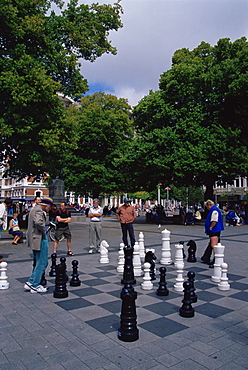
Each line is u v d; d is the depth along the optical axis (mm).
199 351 3734
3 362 3477
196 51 28000
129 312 4039
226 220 22656
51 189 25672
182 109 23578
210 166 21672
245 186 56531
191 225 23172
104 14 20094
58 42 18188
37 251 6070
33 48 15914
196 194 58219
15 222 12766
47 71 16547
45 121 15320
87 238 15383
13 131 13789
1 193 72000
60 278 5809
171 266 8477
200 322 4605
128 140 38719
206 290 6203
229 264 8633
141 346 3852
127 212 10633
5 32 14586
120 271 7680
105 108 39688
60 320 4676
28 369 3328
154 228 20250
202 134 22438
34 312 5016
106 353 3676
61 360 3516
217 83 23297
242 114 23156
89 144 36094
